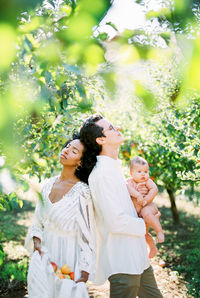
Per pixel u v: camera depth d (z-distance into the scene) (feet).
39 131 9.61
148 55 1.68
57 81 3.44
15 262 15.99
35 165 9.89
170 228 22.89
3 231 22.18
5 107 1.57
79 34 1.70
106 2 1.56
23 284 13.51
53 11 3.15
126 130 18.12
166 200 34.22
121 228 6.84
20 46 2.36
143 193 8.08
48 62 1.90
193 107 11.06
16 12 1.39
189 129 11.10
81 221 6.97
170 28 1.72
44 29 2.47
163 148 15.72
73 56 1.80
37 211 7.42
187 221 24.50
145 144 16.57
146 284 7.83
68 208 7.00
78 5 1.63
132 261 6.94
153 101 1.69
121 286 6.86
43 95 2.48
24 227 23.65
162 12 1.73
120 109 15.65
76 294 6.34
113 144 7.50
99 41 1.71
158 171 18.30
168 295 12.48
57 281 6.46
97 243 7.47
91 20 1.63
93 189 7.10
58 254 6.97
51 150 11.18
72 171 7.50
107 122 7.57
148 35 1.75
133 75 1.65
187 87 1.55
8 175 2.00
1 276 14.16
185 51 1.51
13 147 1.73
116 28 1.73
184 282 13.75
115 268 6.93
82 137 7.56
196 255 16.87
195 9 1.61
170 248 18.45
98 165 7.26
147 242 8.24
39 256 6.86
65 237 7.01
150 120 15.46
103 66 1.73
